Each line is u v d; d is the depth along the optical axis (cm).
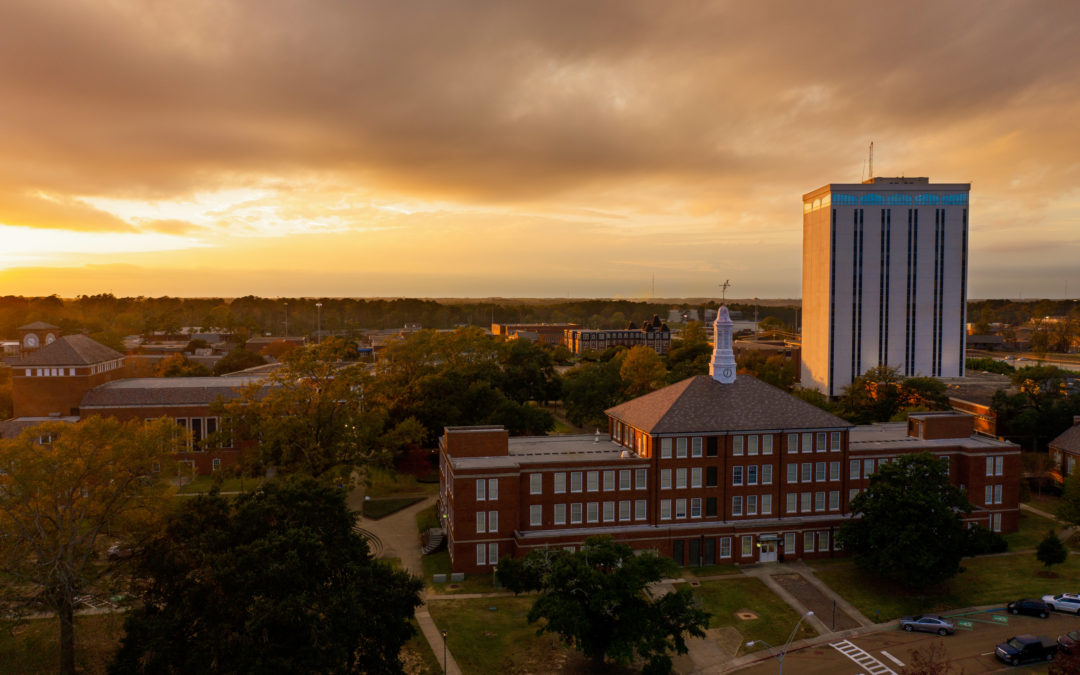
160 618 4612
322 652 4494
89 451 6025
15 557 5616
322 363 9550
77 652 5934
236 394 11688
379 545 8450
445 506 8538
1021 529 9106
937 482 7306
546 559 6247
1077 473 8575
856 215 18075
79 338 12238
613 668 5734
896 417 12719
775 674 5694
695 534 7894
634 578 5425
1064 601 6806
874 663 5856
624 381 15688
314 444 9075
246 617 4519
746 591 7262
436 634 6241
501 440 8175
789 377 18100
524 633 6278
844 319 18225
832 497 8369
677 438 7950
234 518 5138
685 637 6306
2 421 12200
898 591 7256
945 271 18275
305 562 4809
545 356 16662
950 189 18125
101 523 6044
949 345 18388
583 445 8962
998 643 6166
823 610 6856
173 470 6381
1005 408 12888
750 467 8131
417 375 12562
